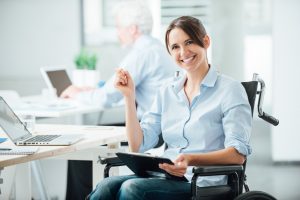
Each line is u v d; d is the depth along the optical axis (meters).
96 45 6.14
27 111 4.27
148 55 4.20
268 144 5.77
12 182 3.33
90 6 6.10
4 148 2.62
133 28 4.32
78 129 3.34
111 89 4.40
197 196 2.40
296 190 4.76
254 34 5.68
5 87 6.24
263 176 5.30
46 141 2.81
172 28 2.60
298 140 5.72
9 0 6.14
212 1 5.74
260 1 5.65
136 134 2.75
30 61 6.18
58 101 4.84
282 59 5.64
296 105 5.67
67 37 6.11
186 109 2.67
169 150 2.68
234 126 2.51
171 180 2.47
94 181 3.23
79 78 5.21
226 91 2.59
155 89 4.18
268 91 5.69
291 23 5.61
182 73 2.83
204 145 2.59
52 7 6.10
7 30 6.18
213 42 5.76
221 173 2.36
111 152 3.18
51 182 4.94
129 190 2.40
